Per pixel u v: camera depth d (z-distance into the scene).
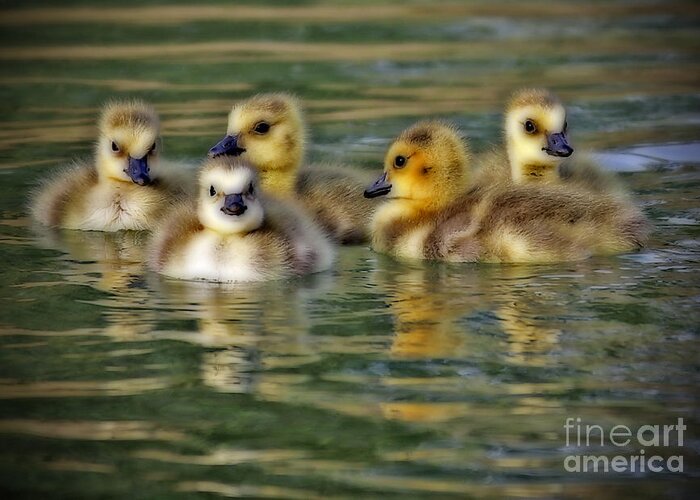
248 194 13.56
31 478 9.28
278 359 11.12
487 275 13.41
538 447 9.61
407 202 14.77
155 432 9.94
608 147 18.20
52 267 13.91
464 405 10.21
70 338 11.66
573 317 11.97
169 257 13.69
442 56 23.98
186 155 17.70
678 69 22.91
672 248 14.09
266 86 21.69
